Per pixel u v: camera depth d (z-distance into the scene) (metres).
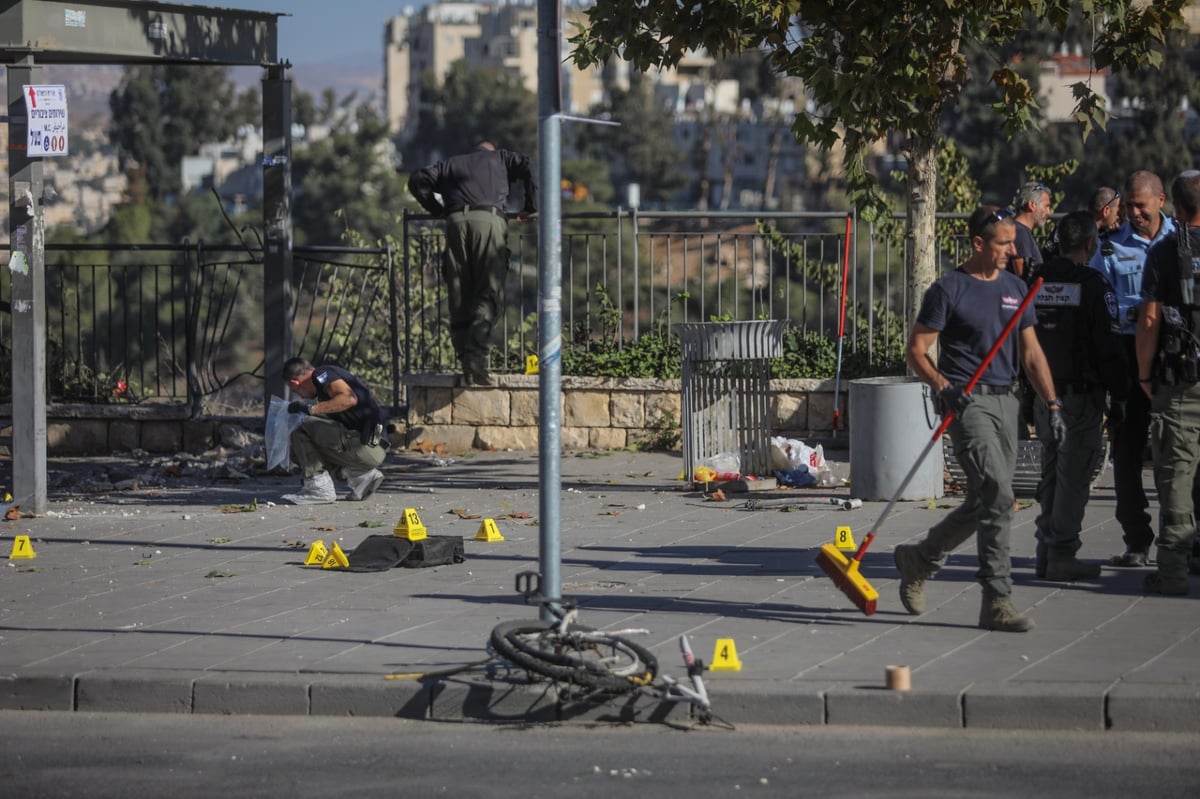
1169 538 11.09
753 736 8.75
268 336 19.06
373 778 8.19
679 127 160.00
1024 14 16.06
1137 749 8.31
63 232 113.94
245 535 14.79
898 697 8.82
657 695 9.04
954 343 10.25
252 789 8.06
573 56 16.81
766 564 12.70
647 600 11.45
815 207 124.81
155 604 11.78
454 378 20.55
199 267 21.31
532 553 13.52
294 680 9.50
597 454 19.92
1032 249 13.08
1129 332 12.40
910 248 16.47
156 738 9.04
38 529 15.34
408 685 9.33
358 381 16.72
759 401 16.97
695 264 22.16
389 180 114.69
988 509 10.13
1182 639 9.88
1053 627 10.28
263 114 18.86
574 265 20.86
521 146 143.62
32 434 16.06
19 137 15.80
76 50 16.11
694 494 16.62
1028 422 11.82
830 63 15.68
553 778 8.09
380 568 12.84
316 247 21.41
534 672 8.98
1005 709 8.71
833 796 7.70
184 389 22.70
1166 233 13.06
